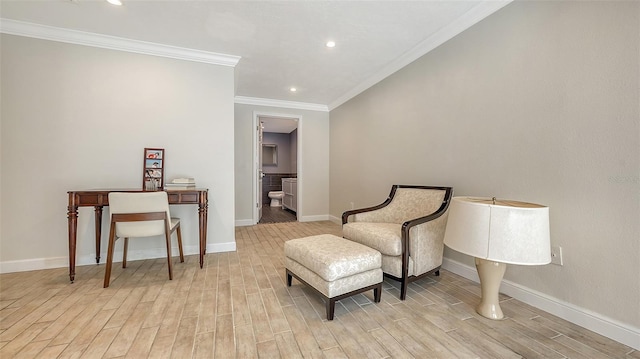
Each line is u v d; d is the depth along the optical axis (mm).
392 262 1975
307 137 5035
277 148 8141
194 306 1767
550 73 1680
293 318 1631
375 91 3590
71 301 1817
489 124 2072
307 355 1295
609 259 1426
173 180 2641
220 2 2008
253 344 1375
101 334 1446
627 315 1360
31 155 2393
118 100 2621
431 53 2629
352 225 2385
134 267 2490
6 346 1334
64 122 2473
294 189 6008
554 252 1659
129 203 2092
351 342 1397
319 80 3705
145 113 2707
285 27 2359
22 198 2375
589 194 1505
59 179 2467
